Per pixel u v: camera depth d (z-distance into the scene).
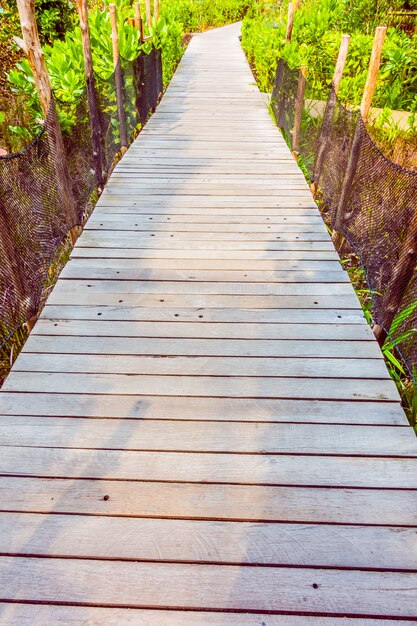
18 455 1.77
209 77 9.65
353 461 1.77
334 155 3.75
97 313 2.59
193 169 4.76
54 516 1.56
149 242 3.33
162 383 2.12
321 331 2.47
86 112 3.96
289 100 5.39
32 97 4.64
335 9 8.20
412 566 1.44
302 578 1.41
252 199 4.08
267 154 5.22
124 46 5.34
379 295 2.75
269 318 2.57
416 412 2.28
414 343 2.42
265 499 1.63
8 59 6.54
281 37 8.02
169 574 1.41
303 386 2.12
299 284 2.87
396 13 7.80
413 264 2.28
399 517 1.58
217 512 1.58
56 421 1.92
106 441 1.83
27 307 2.56
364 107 3.24
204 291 2.79
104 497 1.62
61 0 6.55
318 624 1.31
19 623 1.30
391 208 2.63
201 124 6.37
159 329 2.47
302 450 1.81
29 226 2.60
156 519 1.56
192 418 1.94
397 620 1.32
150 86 6.72
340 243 3.73
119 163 4.89
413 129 5.31
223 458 1.77
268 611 1.33
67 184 3.25
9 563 1.43
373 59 3.04
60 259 3.44
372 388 2.12
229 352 2.32
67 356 2.28
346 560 1.46
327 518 1.57
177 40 10.61
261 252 3.23
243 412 1.97
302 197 4.15
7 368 2.55
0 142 5.27
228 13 24.00
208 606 1.34
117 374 2.17
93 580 1.39
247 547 1.48
